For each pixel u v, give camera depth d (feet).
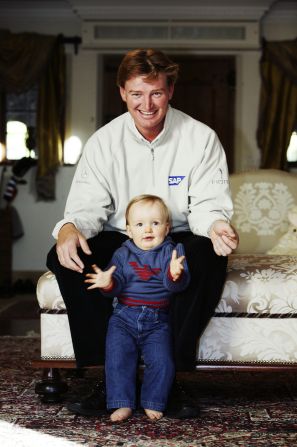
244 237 9.46
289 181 9.64
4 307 16.58
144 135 7.03
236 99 21.22
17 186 20.97
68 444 5.52
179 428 5.98
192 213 6.93
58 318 6.72
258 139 20.67
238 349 6.70
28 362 9.32
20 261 21.06
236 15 20.44
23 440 5.63
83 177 7.14
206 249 6.43
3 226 19.85
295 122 20.51
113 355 6.16
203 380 8.24
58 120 20.57
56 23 21.15
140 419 6.25
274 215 9.51
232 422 6.19
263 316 6.70
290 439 5.67
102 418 6.29
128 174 7.08
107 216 7.11
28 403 6.89
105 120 22.09
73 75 21.04
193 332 6.32
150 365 6.19
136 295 6.34
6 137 21.39
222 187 6.99
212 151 7.09
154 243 6.43
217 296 6.51
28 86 20.29
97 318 6.45
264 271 6.83
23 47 20.29
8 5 20.74
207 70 22.04
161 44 20.56
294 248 8.71
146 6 20.30
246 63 20.89
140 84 6.54
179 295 6.35
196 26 20.53
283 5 20.53
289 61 20.29
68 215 6.92
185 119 7.20
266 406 6.84
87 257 6.55
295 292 6.70
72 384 7.89
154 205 6.47
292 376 8.51
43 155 20.45
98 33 20.67
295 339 6.70
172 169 7.06
